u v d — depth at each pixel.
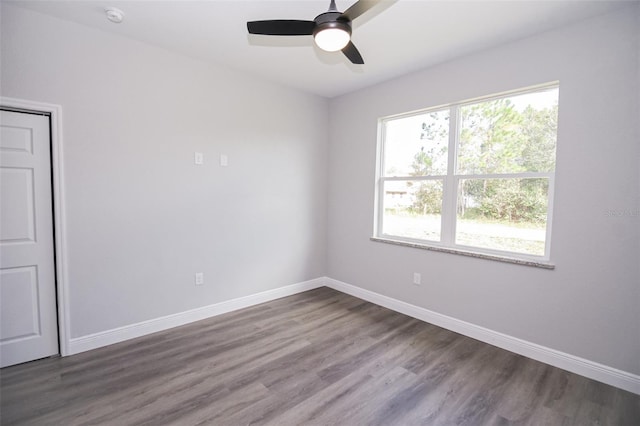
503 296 2.55
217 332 2.80
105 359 2.32
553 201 2.30
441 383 2.09
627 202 1.98
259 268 3.52
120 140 2.52
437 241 3.09
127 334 2.63
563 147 2.22
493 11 2.04
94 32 2.36
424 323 3.06
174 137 2.80
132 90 2.55
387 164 3.56
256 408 1.82
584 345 2.17
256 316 3.17
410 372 2.21
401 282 3.33
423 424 1.72
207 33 2.43
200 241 3.03
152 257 2.74
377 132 3.54
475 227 2.80
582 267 2.16
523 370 2.24
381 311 3.36
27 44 2.11
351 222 3.89
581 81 2.14
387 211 3.56
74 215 2.34
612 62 2.02
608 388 2.03
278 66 3.05
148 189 2.68
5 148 2.11
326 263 4.24
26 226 2.21
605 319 2.08
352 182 3.86
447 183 2.98
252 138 3.36
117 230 2.54
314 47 2.66
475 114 2.78
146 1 2.01
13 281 2.18
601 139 2.07
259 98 3.38
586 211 2.14
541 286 2.35
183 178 2.88
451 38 2.42
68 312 2.35
